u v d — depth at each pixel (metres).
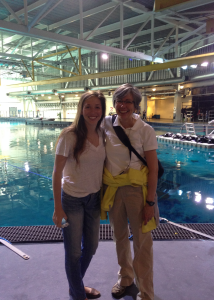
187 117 21.33
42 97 35.53
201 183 5.39
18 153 9.27
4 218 3.67
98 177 1.40
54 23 15.21
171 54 21.11
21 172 6.39
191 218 3.58
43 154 9.06
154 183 1.38
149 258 1.42
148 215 1.39
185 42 19.30
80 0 10.39
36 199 4.46
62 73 30.77
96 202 1.44
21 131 18.08
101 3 12.15
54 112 35.00
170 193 4.73
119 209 1.46
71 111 32.25
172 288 1.54
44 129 19.83
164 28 15.77
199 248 1.99
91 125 1.32
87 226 1.47
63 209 1.37
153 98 25.47
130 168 1.39
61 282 1.61
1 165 7.22
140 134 1.39
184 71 21.16
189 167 6.89
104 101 1.32
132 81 24.77
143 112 22.94
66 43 10.34
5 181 5.58
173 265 1.76
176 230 2.40
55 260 1.84
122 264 1.54
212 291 1.52
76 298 1.39
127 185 1.42
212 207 4.04
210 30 10.04
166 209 3.94
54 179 1.31
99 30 16.20
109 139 1.42
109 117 1.49
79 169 1.32
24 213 3.85
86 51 26.08
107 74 13.82
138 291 1.55
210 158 8.10
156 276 1.65
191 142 10.60
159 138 12.60
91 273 1.70
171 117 26.25
